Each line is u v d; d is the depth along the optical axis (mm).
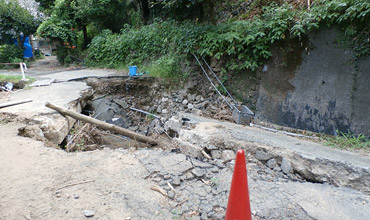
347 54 5441
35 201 2523
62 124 5113
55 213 2357
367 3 4855
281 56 6699
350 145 4723
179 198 2680
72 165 3312
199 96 8312
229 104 7527
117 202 2547
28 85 7781
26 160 3406
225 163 3818
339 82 5590
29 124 4680
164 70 8914
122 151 3816
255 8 8148
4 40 14797
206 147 4367
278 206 2643
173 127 6277
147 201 2594
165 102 8727
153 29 10734
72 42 13539
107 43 11969
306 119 6156
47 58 18672
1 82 8398
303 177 3646
